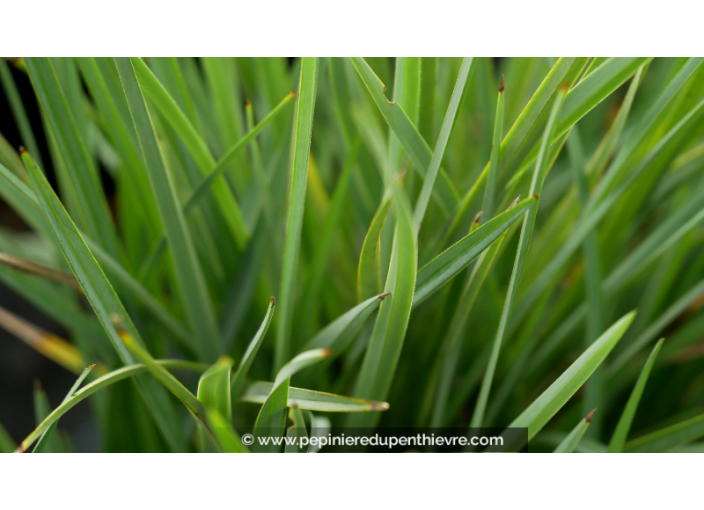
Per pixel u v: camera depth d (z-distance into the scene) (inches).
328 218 16.5
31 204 15.8
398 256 13.4
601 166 16.7
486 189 14.4
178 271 15.8
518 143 14.4
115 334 14.0
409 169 15.8
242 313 16.7
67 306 17.0
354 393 15.7
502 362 18.3
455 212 15.4
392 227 15.1
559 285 22.0
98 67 15.4
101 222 15.9
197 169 17.0
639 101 24.0
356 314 14.2
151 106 16.2
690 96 16.0
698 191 17.2
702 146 17.4
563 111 14.1
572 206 17.9
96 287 13.9
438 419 16.6
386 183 14.6
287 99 14.9
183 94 16.4
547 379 19.3
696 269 18.8
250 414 17.2
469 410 18.9
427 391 16.9
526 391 18.9
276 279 17.7
